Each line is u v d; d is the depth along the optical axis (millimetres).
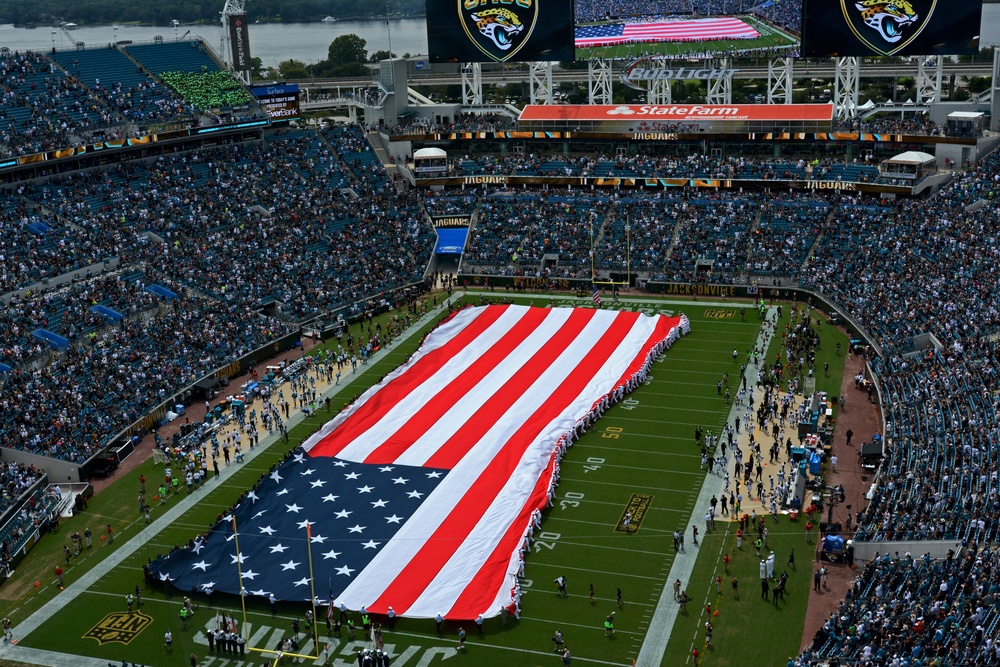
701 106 134375
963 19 118000
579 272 121938
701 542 66812
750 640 56688
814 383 90812
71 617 61250
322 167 135750
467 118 146875
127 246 109750
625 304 115312
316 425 87000
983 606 53469
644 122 134500
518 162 139250
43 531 71812
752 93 183625
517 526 68438
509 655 56219
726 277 117312
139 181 120625
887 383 86000
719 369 95250
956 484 66188
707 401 88375
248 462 80812
